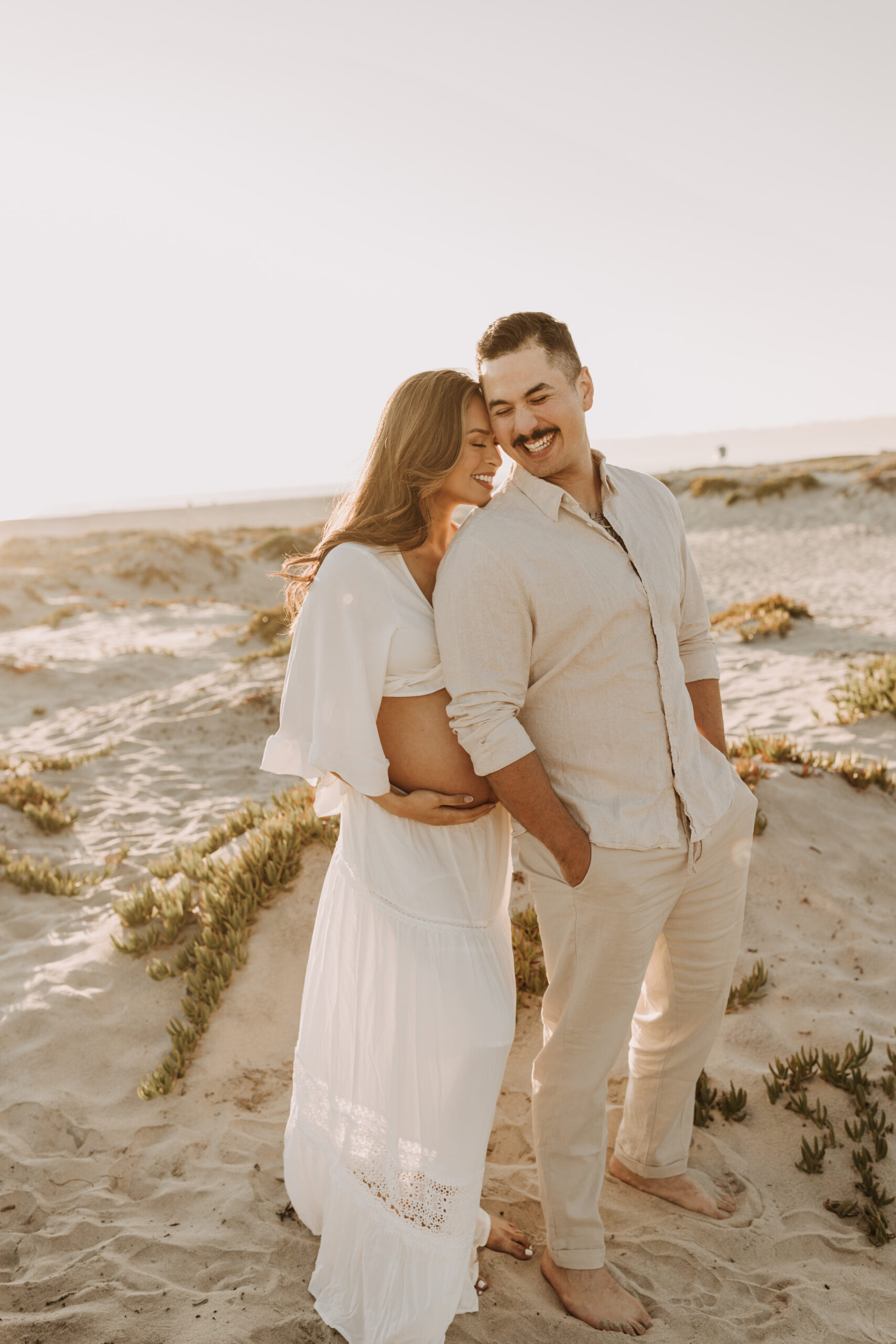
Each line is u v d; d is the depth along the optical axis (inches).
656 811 82.5
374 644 80.3
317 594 81.3
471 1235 83.1
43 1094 125.5
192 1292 89.6
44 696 454.9
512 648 78.4
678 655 85.0
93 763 309.9
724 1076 125.2
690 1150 113.3
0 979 157.1
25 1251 98.2
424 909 82.7
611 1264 94.7
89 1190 108.2
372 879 84.5
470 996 82.2
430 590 86.4
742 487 1195.3
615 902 82.0
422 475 82.1
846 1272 94.6
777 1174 110.0
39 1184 109.1
